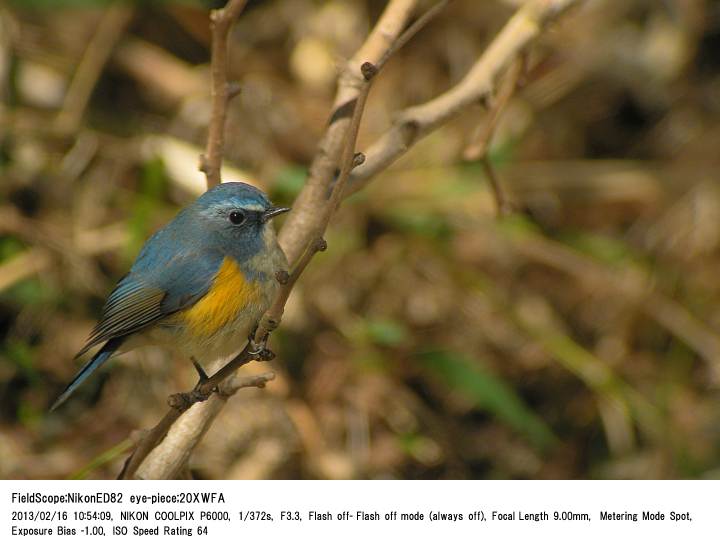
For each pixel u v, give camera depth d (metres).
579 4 8.96
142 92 12.23
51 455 10.02
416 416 10.80
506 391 10.49
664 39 13.32
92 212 11.18
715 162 12.84
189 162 11.49
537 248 11.95
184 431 7.33
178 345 7.83
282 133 12.29
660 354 11.80
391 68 12.89
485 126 8.27
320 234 5.91
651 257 12.36
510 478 10.73
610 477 10.80
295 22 13.11
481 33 13.10
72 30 12.37
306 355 10.93
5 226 10.68
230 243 7.59
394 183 11.87
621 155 13.13
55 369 10.45
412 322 11.39
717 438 11.20
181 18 12.52
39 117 11.64
